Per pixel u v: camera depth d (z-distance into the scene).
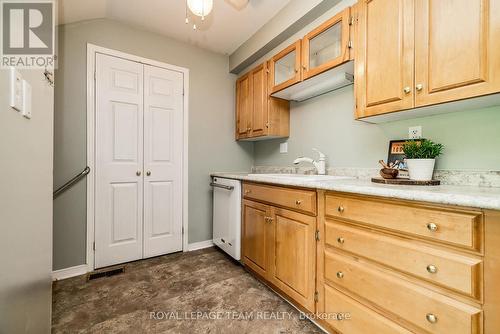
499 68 0.83
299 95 2.04
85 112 1.94
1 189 0.61
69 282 1.77
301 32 1.90
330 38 1.64
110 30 2.05
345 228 1.11
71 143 1.89
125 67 2.12
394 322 0.92
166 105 2.35
